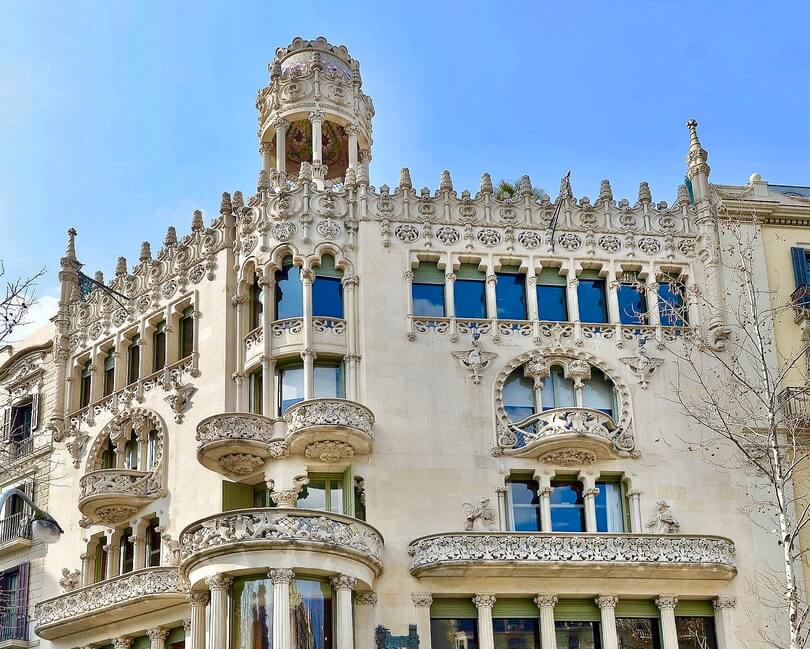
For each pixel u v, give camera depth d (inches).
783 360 1852.9
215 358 1854.1
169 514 1824.6
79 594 1817.2
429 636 1615.4
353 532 1561.3
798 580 1720.0
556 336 1823.3
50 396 2142.0
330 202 1860.2
